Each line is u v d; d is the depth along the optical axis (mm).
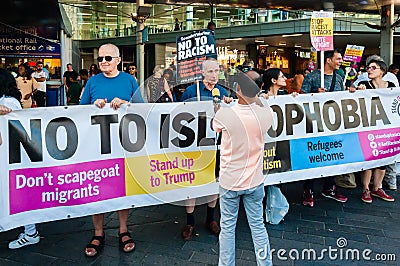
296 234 3648
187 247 3379
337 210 4289
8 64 10789
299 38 19688
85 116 3199
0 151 2943
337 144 4164
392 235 3637
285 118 3889
